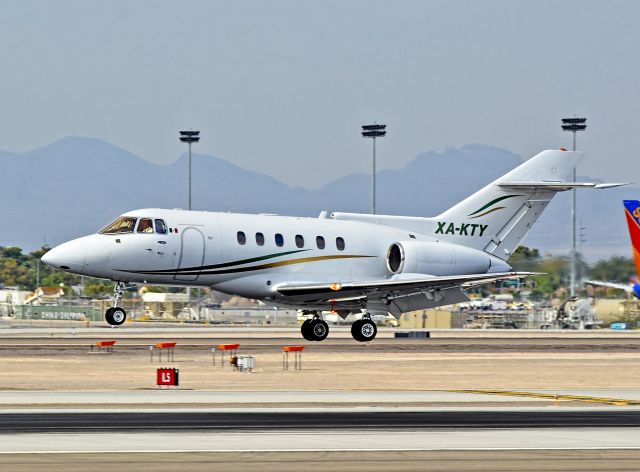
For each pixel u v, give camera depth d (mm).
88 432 76250
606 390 110188
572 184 183750
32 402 93188
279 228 173000
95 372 120625
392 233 182750
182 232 164500
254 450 69312
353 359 142875
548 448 71250
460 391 107250
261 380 115562
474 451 69750
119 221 164125
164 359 137250
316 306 176625
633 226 156750
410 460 66312
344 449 70062
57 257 159250
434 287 173750
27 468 62312
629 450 70750
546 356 154875
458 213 186875
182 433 76250
